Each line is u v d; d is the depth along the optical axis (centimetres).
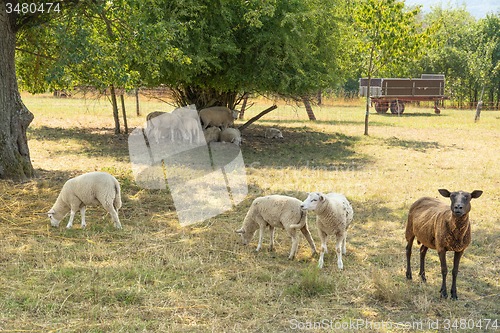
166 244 823
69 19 1224
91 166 1474
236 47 1797
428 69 4697
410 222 699
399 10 2216
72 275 684
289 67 1883
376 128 2658
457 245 624
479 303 640
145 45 1286
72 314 580
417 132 2498
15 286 647
